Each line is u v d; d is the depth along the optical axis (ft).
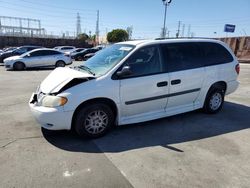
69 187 9.70
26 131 15.12
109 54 16.05
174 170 11.02
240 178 10.51
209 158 12.15
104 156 12.21
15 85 31.71
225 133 15.35
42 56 54.19
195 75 16.92
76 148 13.00
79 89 13.32
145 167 11.23
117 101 14.32
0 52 80.69
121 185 9.88
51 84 13.92
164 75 15.52
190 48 17.12
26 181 10.02
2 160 11.62
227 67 18.76
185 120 17.57
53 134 14.70
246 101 23.70
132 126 16.21
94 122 14.06
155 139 14.30
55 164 11.35
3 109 19.93
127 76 14.43
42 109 13.21
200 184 10.03
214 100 18.84
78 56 90.27
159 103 15.79
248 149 13.19
